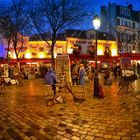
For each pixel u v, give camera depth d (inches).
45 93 543.8
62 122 282.5
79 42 1659.7
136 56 1042.7
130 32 2039.9
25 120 299.0
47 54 1610.5
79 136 233.6
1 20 1143.0
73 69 661.3
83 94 505.0
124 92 515.8
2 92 592.4
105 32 1860.2
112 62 1320.1
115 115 305.7
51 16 1039.0
